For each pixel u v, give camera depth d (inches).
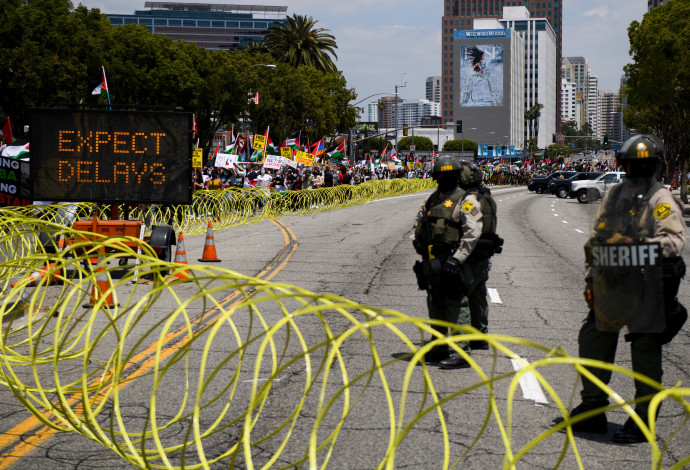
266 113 2586.1
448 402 243.1
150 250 203.0
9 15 1301.7
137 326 354.3
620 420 228.1
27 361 269.1
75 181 543.2
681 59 1482.5
